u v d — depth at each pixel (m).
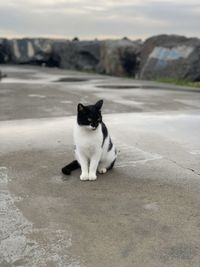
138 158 2.00
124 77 6.97
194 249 1.15
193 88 5.03
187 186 1.62
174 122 2.88
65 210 1.40
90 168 1.71
